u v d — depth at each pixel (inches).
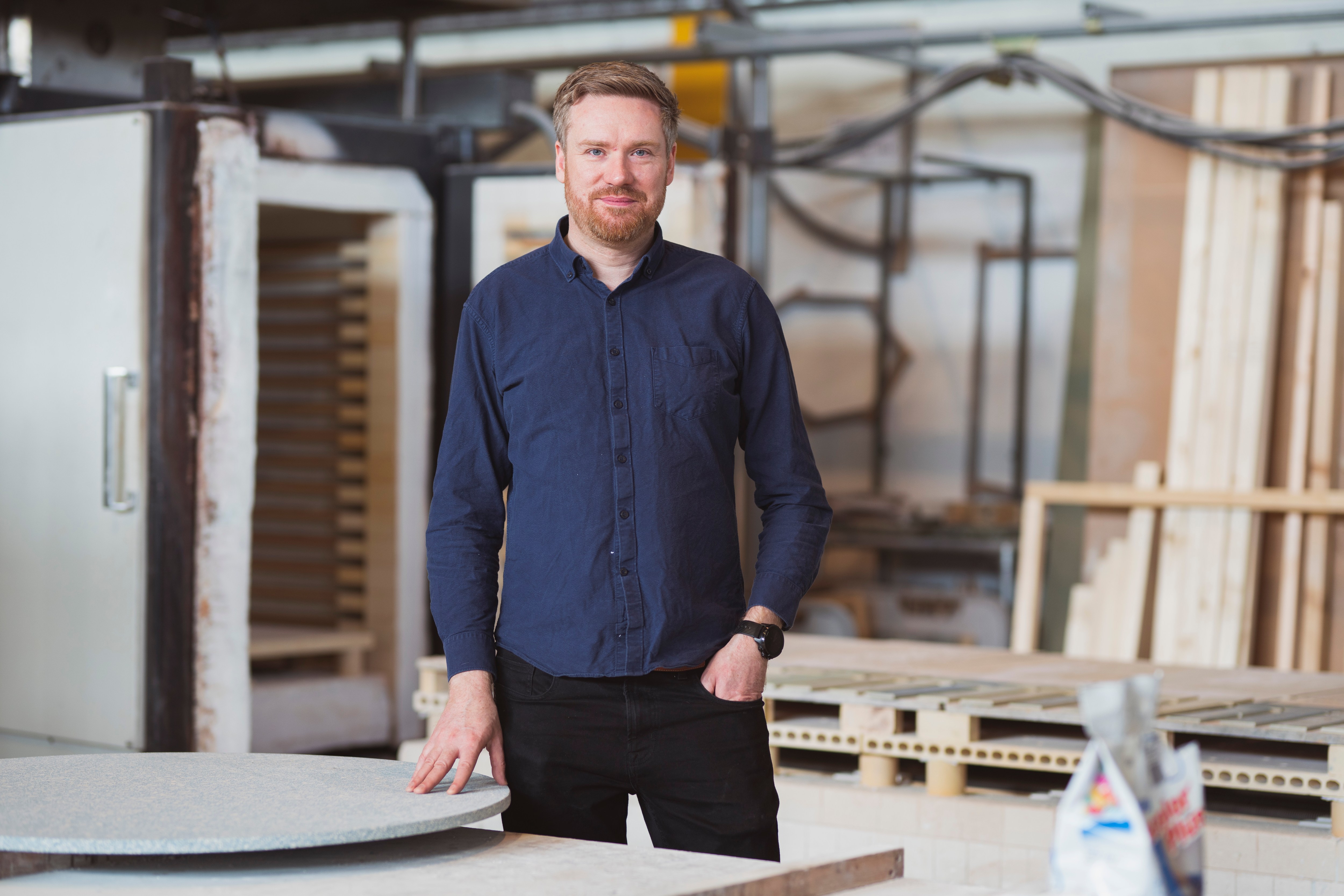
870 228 335.3
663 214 201.0
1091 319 262.7
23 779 77.4
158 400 171.6
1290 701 120.5
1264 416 223.1
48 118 179.2
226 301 173.6
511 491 90.7
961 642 287.1
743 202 205.9
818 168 316.8
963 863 115.1
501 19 257.1
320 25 237.6
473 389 90.3
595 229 86.3
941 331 330.3
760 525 225.3
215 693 174.6
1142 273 235.5
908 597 292.0
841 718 123.6
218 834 64.6
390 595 215.9
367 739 213.2
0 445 183.8
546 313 88.8
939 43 239.6
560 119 87.7
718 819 88.5
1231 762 110.3
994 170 319.3
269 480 229.5
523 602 88.7
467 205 214.2
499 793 76.7
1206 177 231.1
